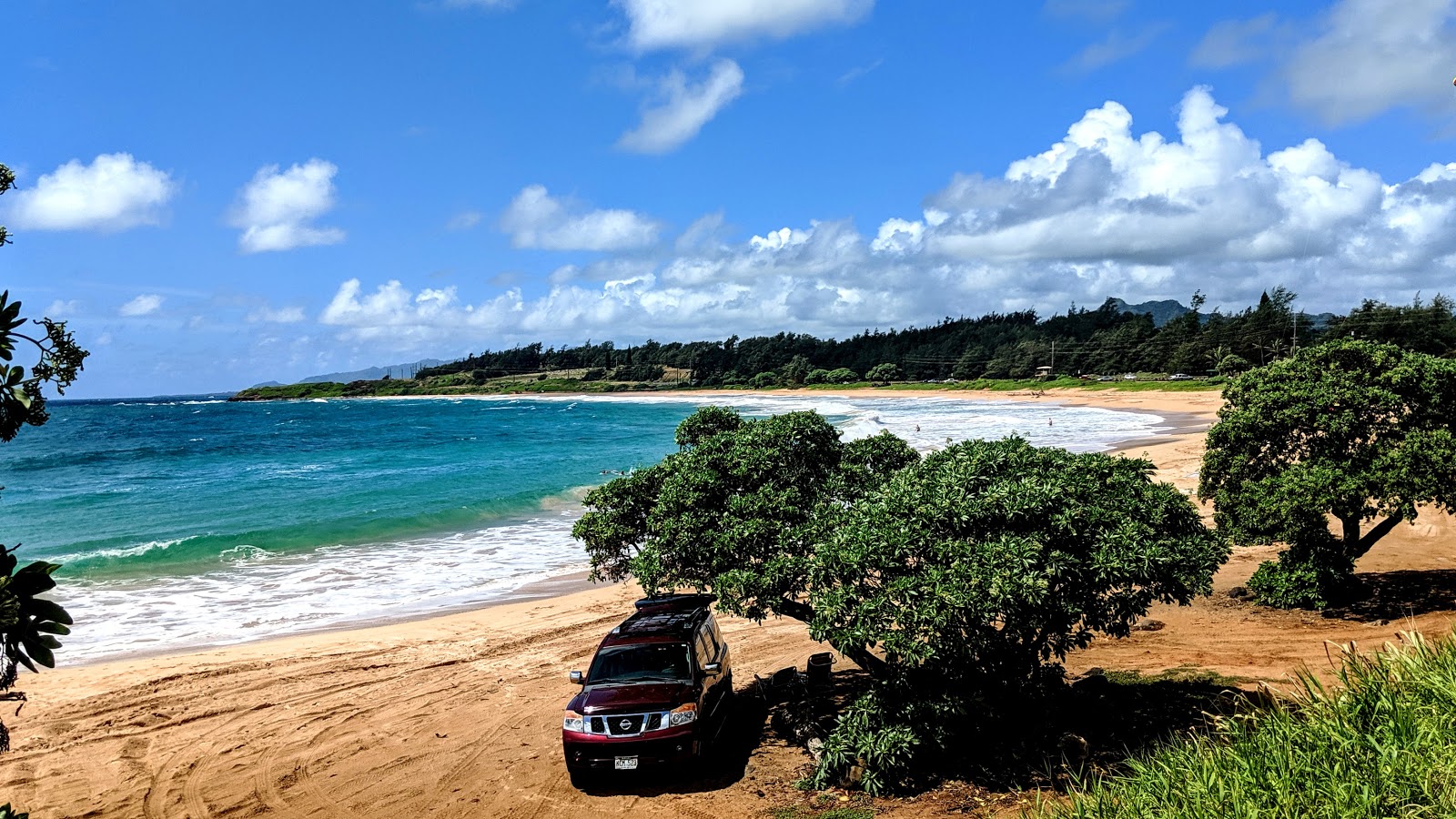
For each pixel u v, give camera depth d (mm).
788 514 9320
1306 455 13117
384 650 14461
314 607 17625
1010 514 7707
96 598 18359
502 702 11914
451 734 10742
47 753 10328
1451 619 11922
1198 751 5578
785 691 11664
